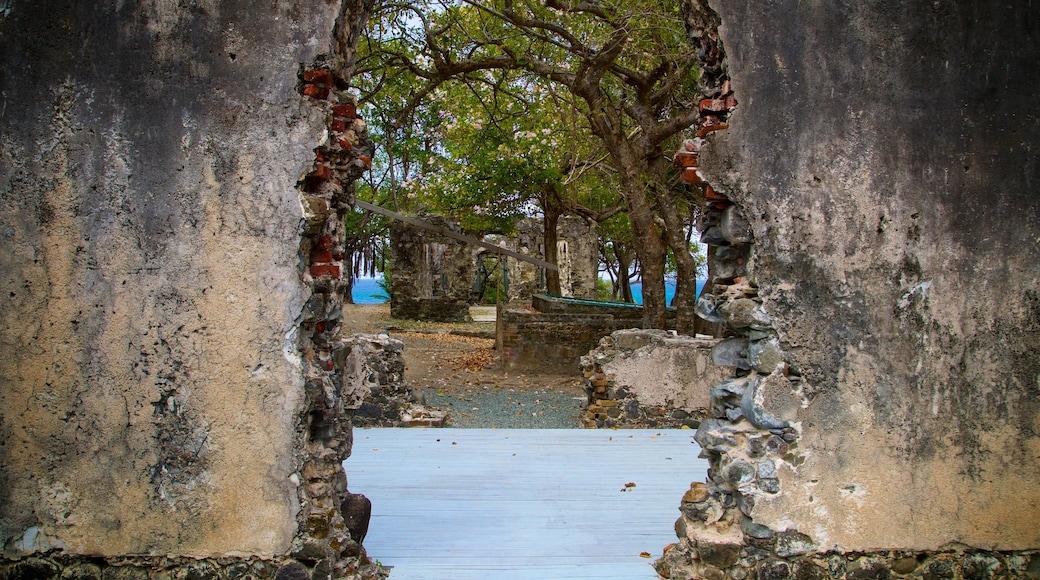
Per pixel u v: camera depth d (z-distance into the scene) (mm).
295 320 3344
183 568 3387
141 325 3324
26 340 3326
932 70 3479
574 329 12523
